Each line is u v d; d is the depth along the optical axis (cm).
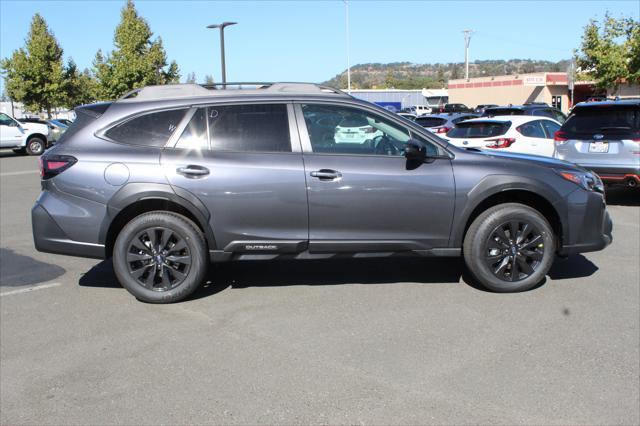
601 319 456
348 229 500
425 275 577
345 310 482
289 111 506
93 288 552
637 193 1129
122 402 340
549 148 1084
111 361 393
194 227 495
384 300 505
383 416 320
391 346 409
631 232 771
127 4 3844
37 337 435
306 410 328
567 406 329
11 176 1530
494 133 1066
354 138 507
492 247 512
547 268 518
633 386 351
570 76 2573
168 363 389
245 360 391
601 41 2395
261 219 494
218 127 502
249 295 524
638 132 895
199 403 337
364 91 6316
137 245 496
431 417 319
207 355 400
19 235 793
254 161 493
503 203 515
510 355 394
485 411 324
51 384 363
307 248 502
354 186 493
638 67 2322
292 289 539
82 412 330
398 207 498
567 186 514
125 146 497
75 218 492
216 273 594
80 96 4306
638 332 431
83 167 490
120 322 463
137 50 3903
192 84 528
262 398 342
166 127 502
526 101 5366
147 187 486
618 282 550
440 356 393
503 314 468
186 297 512
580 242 524
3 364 391
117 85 3844
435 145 512
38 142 2386
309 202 493
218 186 488
